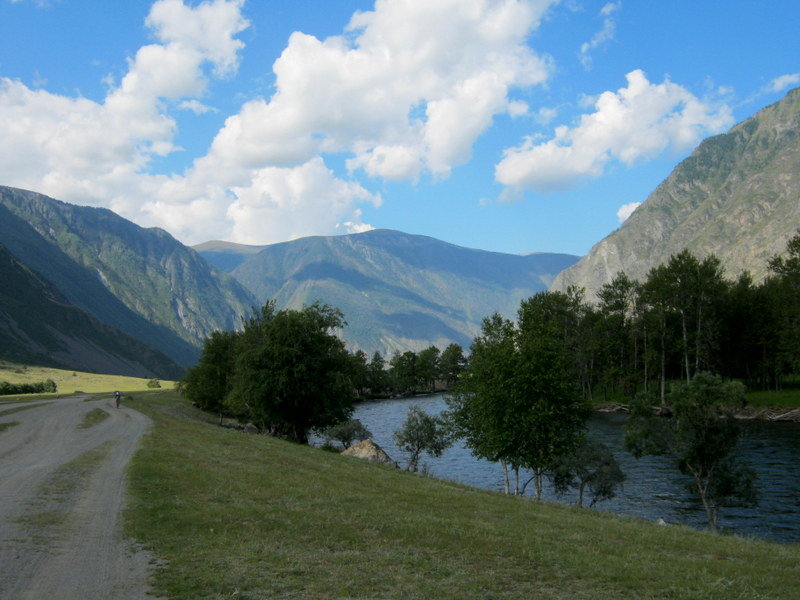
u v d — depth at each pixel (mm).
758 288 104250
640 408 37938
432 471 54156
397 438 52375
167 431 40875
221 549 12133
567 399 35969
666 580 12375
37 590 9234
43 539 12305
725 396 34031
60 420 48344
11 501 16328
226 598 9141
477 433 40281
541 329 37906
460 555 13352
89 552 11438
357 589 10055
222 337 81000
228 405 69875
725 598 11305
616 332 107375
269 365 56344
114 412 59375
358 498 20328
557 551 14523
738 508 37438
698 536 20000
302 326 57625
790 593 12133
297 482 22625
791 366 92000
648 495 42312
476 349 41031
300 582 10227
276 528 14547
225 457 28672
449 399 42906
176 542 12406
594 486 38844
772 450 56562
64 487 18609
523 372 35188
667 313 94875
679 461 36531
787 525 33250
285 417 58281
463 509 20391
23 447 30484
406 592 10117
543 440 35156
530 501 26562
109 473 21562
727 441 34219
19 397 98938
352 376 61062
